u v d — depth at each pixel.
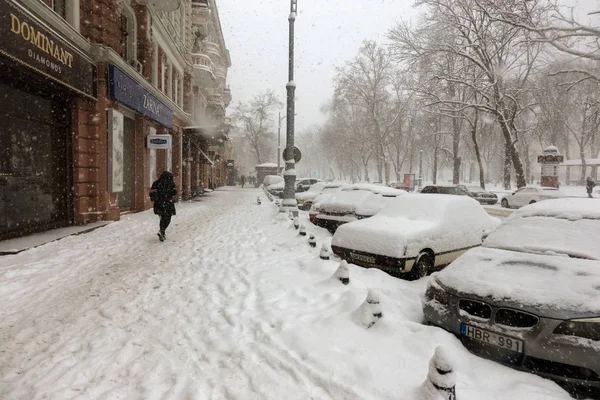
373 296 4.02
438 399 2.56
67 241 8.70
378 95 44.69
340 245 6.97
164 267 6.69
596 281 3.30
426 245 6.36
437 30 26.31
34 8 8.13
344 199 10.49
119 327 4.11
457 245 6.93
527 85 29.34
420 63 26.94
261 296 5.02
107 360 3.40
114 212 12.20
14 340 3.79
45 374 3.17
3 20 6.97
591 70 19.75
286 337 3.77
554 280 3.46
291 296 5.02
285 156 13.94
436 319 3.90
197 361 3.39
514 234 4.62
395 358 3.28
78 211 10.97
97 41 11.27
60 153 10.70
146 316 4.42
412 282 6.15
